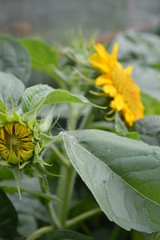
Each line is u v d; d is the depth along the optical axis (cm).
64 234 82
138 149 67
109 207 64
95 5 252
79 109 111
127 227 63
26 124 65
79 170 64
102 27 252
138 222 64
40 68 119
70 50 102
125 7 252
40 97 68
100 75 95
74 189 125
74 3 251
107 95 92
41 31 246
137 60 140
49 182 116
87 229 115
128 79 97
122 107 90
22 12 248
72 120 108
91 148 67
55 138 65
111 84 93
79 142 68
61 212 98
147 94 112
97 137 68
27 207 102
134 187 65
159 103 113
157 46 144
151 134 89
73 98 67
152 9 252
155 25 199
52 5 249
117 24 252
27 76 100
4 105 66
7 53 101
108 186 65
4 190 85
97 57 95
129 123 91
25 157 65
